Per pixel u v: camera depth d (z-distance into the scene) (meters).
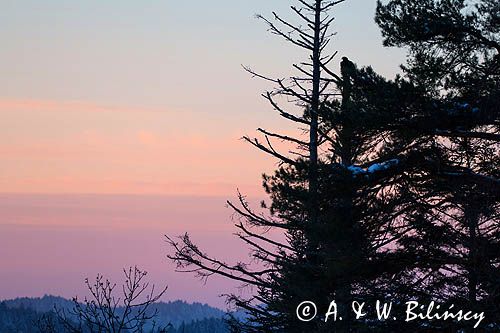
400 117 36.50
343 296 39.34
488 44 37.16
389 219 38.19
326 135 40.53
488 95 36.47
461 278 37.75
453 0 37.31
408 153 37.34
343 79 37.62
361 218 37.66
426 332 37.53
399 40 37.69
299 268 41.62
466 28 36.94
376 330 38.09
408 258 37.91
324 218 38.28
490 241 37.59
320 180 37.44
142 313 42.78
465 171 37.44
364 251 37.78
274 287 51.75
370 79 36.62
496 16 36.78
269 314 51.94
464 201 37.34
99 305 42.91
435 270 37.94
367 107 36.09
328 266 38.59
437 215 38.28
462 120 36.94
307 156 49.66
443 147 37.72
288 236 51.31
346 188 37.44
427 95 36.31
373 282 38.53
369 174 37.38
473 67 37.62
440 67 36.91
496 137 36.59
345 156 39.19
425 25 37.12
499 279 36.41
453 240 37.78
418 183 38.00
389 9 37.75
